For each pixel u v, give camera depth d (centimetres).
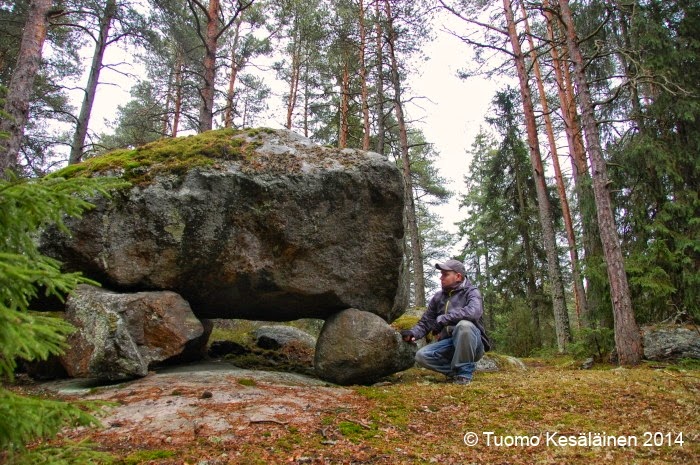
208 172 486
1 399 149
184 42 1428
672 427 353
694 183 848
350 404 393
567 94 1367
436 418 369
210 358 616
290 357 668
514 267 1773
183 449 280
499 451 302
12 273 148
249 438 300
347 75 1553
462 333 509
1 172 687
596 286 853
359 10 1341
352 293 529
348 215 520
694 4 864
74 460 176
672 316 796
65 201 181
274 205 494
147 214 471
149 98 1728
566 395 451
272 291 510
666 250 783
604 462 285
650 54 851
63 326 174
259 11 1381
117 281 463
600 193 779
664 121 867
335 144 1708
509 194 1859
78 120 1221
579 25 1099
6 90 186
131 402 359
